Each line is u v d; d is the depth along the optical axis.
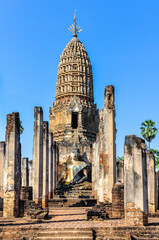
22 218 22.02
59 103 77.50
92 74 81.94
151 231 17.05
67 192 48.72
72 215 24.52
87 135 72.00
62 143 60.81
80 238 16.23
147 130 61.19
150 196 29.33
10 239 16.52
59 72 81.06
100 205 22.45
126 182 18.11
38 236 16.62
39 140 26.09
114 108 26.84
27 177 44.44
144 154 18.55
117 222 19.22
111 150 25.84
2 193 28.19
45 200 27.52
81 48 82.94
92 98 79.50
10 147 23.53
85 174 55.12
